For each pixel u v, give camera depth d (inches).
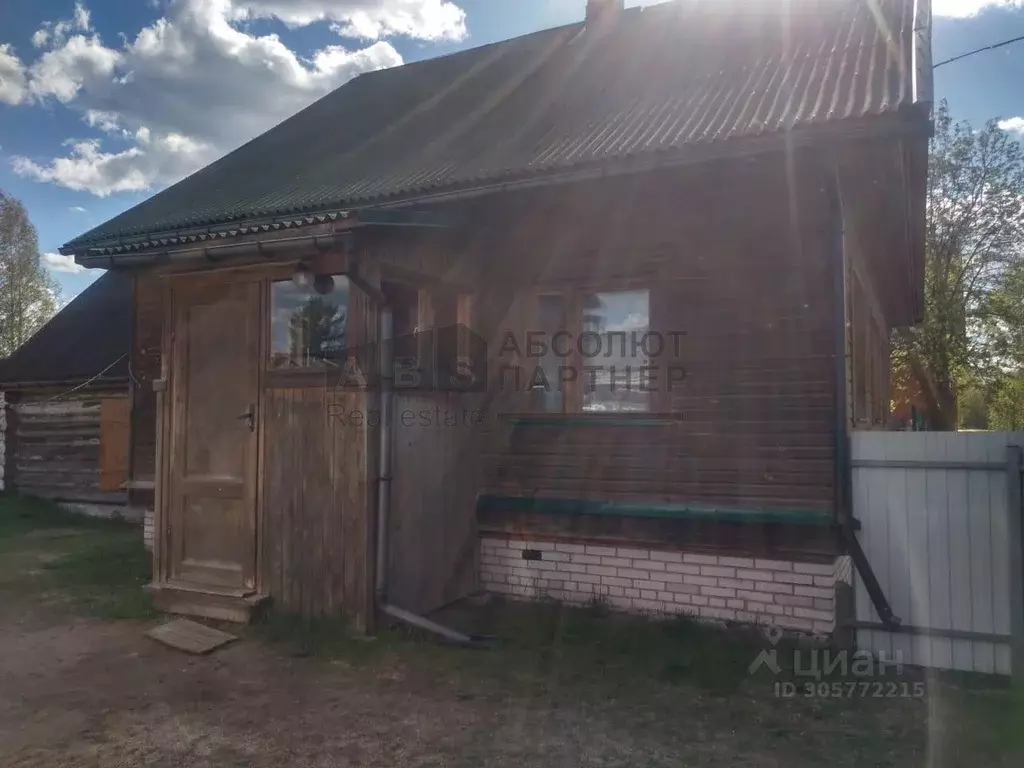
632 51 365.4
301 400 242.8
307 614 238.8
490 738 165.2
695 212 246.4
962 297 891.4
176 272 266.2
